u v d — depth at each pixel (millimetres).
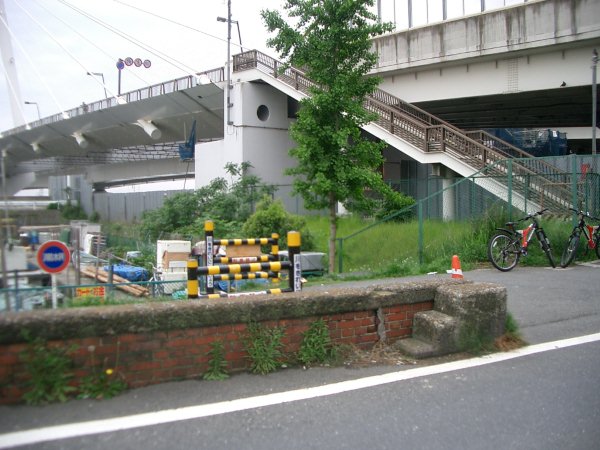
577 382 5074
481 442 3934
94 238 16750
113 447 3627
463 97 22422
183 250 13789
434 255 13117
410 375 5164
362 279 12070
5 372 4102
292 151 13086
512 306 7828
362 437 3943
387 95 23766
